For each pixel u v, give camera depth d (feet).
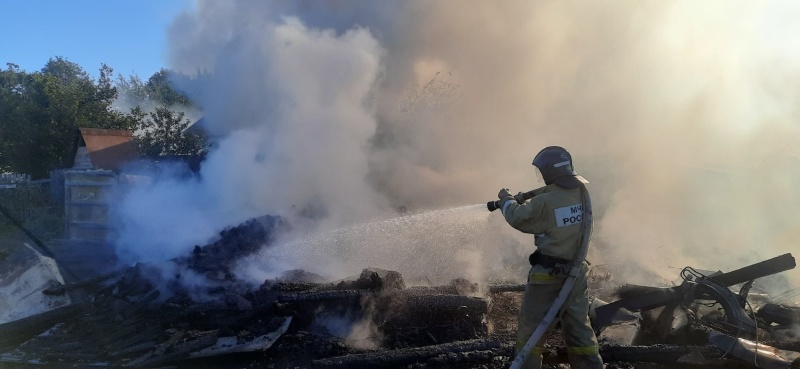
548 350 13.88
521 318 12.36
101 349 15.75
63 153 53.62
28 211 40.81
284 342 15.81
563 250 11.91
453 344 15.02
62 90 54.44
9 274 19.51
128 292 18.40
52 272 19.80
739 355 13.46
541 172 12.42
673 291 15.38
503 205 12.49
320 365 14.29
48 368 14.82
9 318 17.89
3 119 53.47
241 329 16.33
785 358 13.44
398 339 16.01
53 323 17.51
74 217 33.58
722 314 15.83
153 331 16.34
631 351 14.39
